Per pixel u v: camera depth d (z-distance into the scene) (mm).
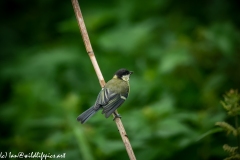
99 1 17203
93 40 15023
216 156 9781
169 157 9492
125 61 14203
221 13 16219
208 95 12016
